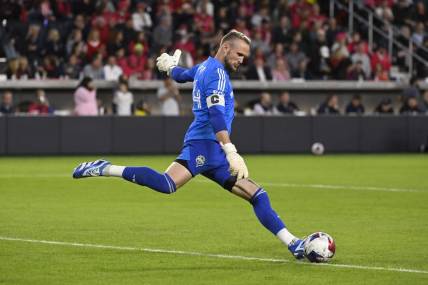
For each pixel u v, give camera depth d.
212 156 27.22
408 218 38.41
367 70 95.38
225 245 30.50
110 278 24.61
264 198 27.30
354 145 88.00
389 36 98.56
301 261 27.33
